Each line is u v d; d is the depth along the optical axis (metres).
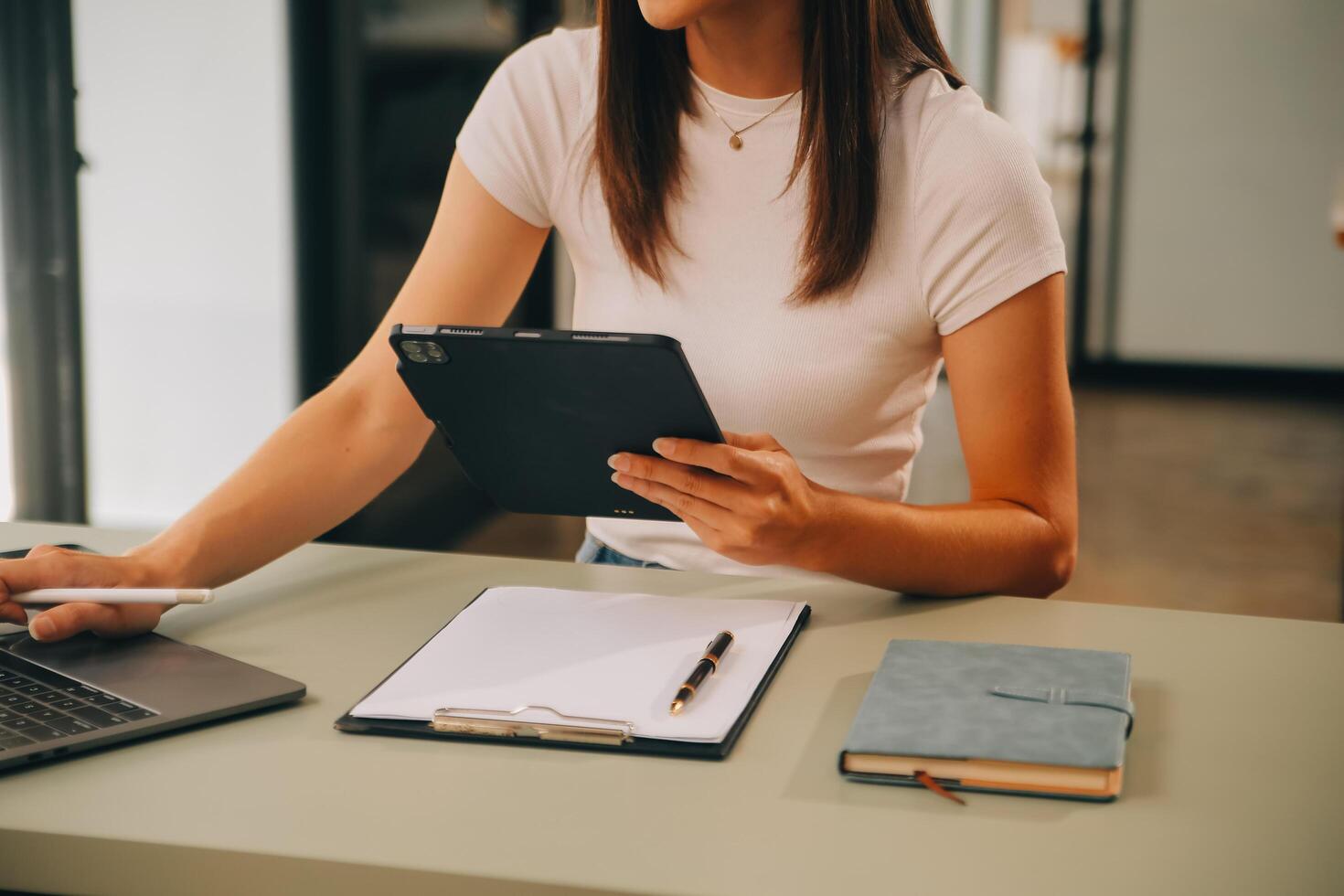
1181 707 0.77
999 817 0.63
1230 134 5.72
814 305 1.14
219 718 0.74
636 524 1.23
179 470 2.87
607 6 1.12
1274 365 5.86
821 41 1.08
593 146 1.18
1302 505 3.98
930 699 0.72
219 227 2.75
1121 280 5.97
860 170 1.09
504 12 3.83
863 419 1.18
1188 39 5.69
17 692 0.77
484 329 0.79
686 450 0.82
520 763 0.69
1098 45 5.78
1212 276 5.86
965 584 0.97
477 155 1.21
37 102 2.30
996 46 5.85
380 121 2.92
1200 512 3.90
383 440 1.09
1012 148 1.09
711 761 0.70
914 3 1.17
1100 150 5.87
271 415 2.84
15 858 0.62
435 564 1.05
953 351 1.11
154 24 2.64
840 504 0.91
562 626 0.88
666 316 1.20
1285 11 5.57
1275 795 0.66
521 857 0.59
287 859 0.60
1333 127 5.61
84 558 0.90
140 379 2.81
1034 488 1.05
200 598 0.85
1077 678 0.75
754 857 0.60
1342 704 0.78
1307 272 5.74
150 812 0.64
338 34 2.71
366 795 0.66
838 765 0.68
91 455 2.67
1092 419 5.25
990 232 1.07
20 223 2.33
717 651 0.81
